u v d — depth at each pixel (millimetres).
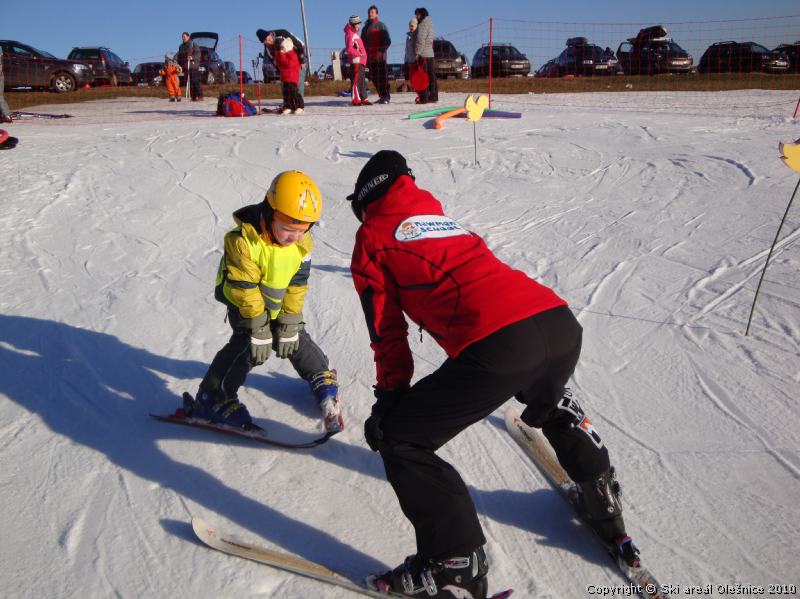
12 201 7023
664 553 2520
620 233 5844
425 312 2229
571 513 2781
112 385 3826
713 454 3066
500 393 2117
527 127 10336
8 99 18141
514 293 2166
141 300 4957
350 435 3334
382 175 2387
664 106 13008
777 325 4156
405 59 14555
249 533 2672
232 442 3275
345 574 2447
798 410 3348
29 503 2840
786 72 22266
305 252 3021
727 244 5426
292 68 13016
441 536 2174
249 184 7707
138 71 26578
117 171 8164
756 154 7785
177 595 2359
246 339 3158
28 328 4512
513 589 2389
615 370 3822
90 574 2457
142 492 2910
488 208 6730
